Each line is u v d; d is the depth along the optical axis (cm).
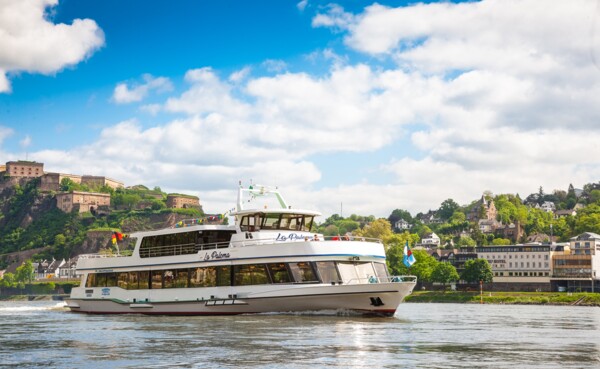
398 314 7238
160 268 5828
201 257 5525
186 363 2652
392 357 2811
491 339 3641
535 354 2948
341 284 4994
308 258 5044
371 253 5288
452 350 3073
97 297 6338
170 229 5844
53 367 2586
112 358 2814
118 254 6631
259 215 5603
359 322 4628
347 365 2591
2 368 2577
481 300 18738
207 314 5431
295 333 3784
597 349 3164
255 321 4662
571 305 16725
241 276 5281
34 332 4116
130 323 4800
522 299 17975
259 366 2569
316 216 5856
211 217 6081
